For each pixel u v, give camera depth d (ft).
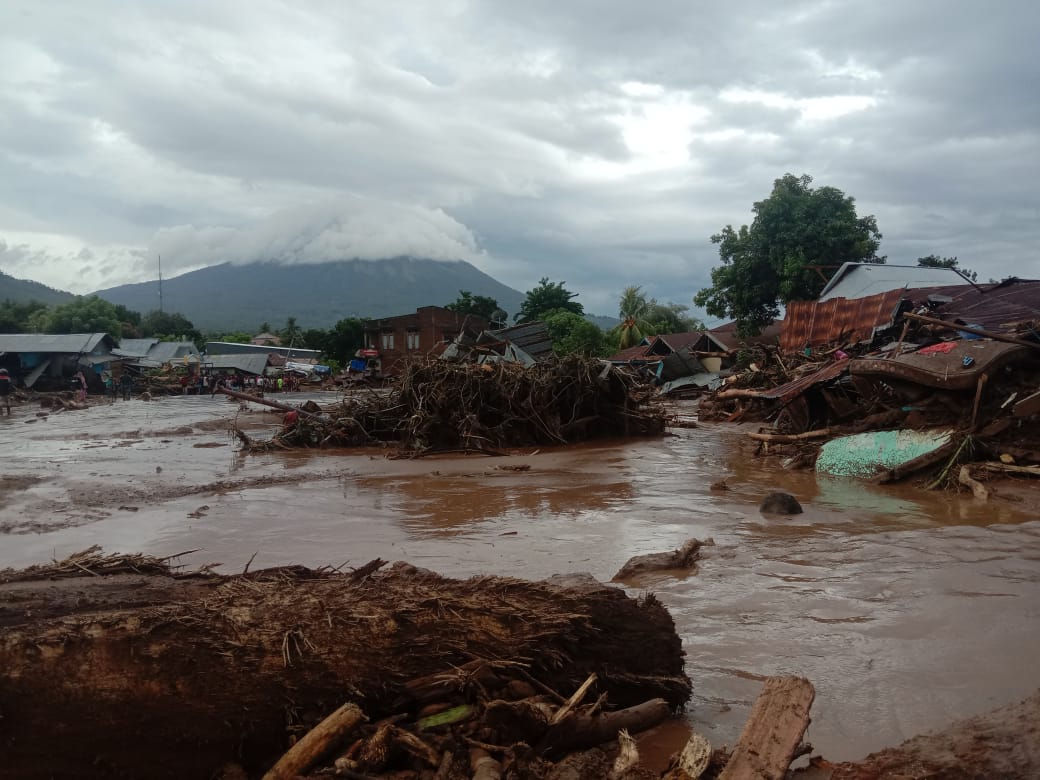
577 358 68.39
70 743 10.96
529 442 63.67
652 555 22.85
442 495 37.81
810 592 19.90
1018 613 17.89
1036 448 37.45
